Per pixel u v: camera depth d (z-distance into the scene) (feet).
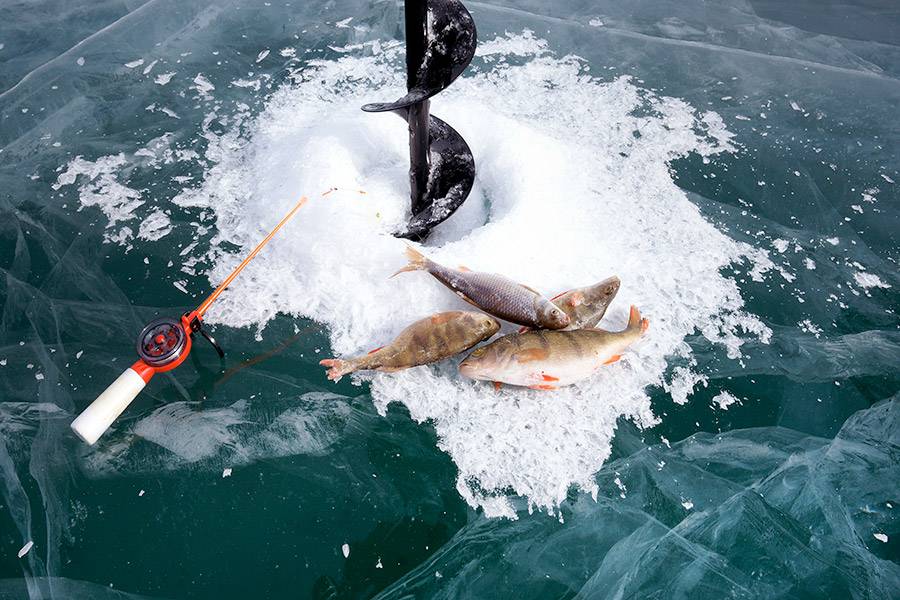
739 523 2.00
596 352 2.12
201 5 4.25
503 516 2.00
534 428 2.15
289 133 3.23
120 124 3.36
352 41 3.98
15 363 2.36
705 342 2.48
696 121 3.49
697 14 4.45
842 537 1.98
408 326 2.26
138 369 2.06
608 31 4.18
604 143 3.27
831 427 2.26
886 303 2.67
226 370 2.34
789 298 2.66
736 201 3.07
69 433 2.16
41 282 2.63
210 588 1.84
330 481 2.06
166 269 2.66
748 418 2.27
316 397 2.27
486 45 3.96
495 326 2.19
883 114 3.62
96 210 2.91
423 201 2.77
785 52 4.10
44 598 1.81
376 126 3.18
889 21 4.51
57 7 4.31
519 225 2.67
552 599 1.83
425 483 2.06
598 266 2.64
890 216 3.05
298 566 1.89
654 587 1.85
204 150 3.20
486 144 3.18
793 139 3.43
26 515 1.97
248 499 2.02
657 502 2.04
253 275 2.60
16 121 3.39
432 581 1.86
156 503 2.00
